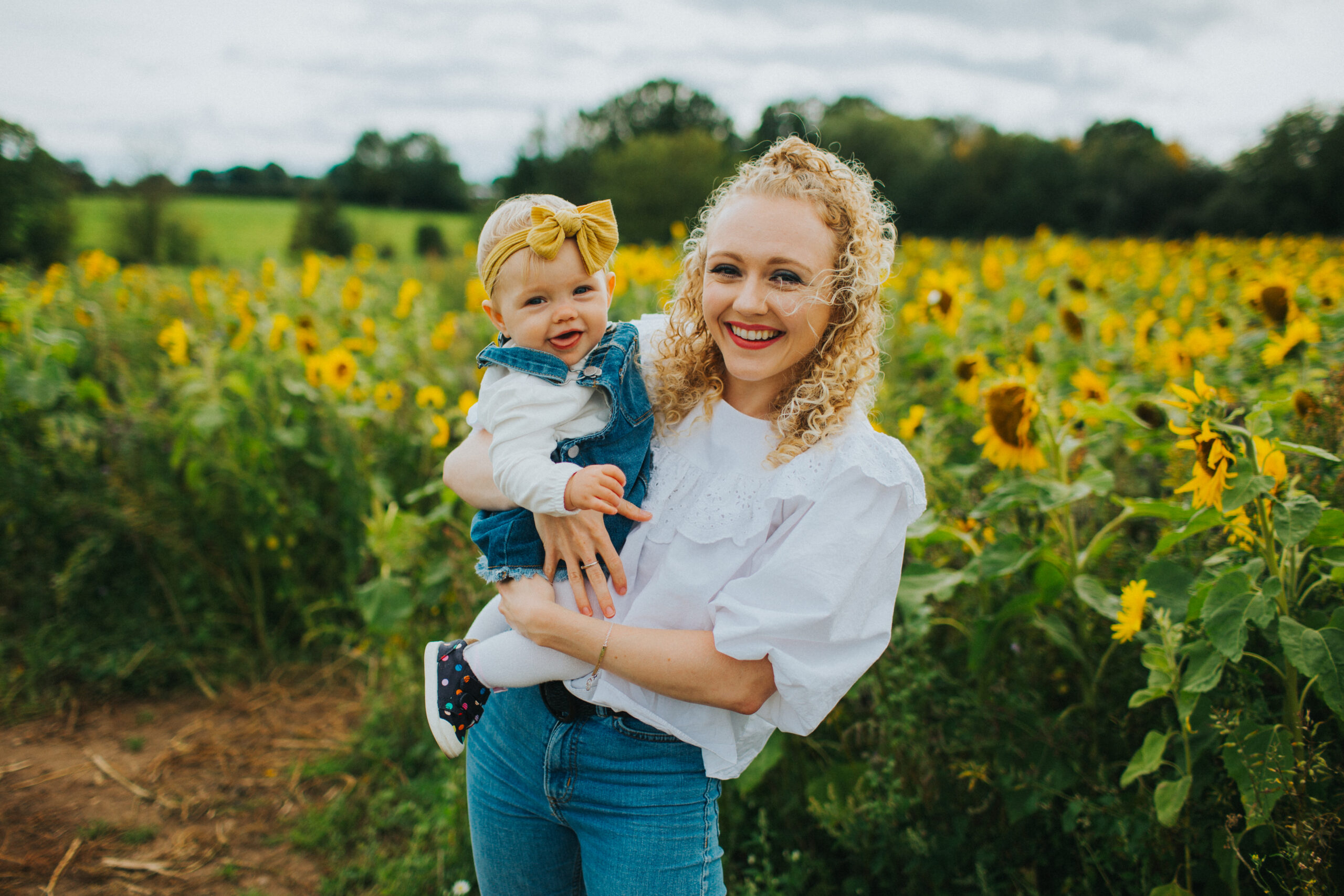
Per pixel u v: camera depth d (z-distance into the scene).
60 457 4.06
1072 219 33.97
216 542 3.99
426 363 4.93
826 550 1.36
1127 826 1.98
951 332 4.13
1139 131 45.78
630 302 4.97
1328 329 3.43
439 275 10.50
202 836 2.87
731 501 1.47
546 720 1.54
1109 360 4.04
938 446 2.94
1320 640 1.73
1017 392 2.41
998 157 39.84
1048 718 2.24
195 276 7.07
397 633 3.31
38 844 2.79
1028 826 2.25
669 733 1.46
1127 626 1.97
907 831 2.20
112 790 3.08
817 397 1.47
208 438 3.90
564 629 1.44
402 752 3.24
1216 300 5.38
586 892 1.67
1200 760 2.00
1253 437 1.87
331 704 3.63
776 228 1.40
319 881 2.69
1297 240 11.15
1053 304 5.33
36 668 3.65
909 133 45.56
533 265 1.55
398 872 2.64
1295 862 1.69
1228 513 1.86
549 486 1.45
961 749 2.27
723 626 1.36
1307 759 1.78
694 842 1.50
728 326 1.46
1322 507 1.80
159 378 5.04
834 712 2.57
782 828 2.49
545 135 47.47
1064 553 2.47
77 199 23.98
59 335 4.61
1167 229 27.73
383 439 4.29
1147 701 1.99
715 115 61.62
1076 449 2.68
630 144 43.47
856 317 1.48
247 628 4.02
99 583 4.04
